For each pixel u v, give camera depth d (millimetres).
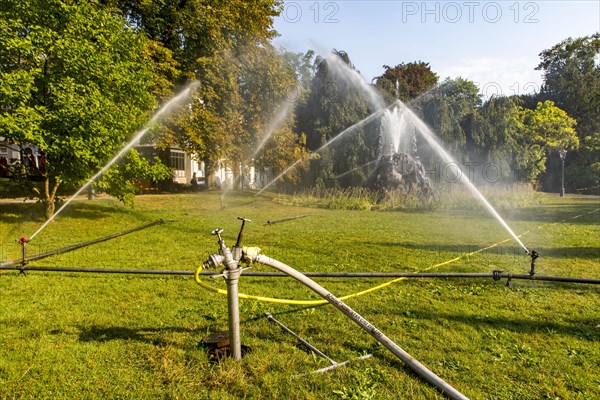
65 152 8891
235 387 2619
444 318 3852
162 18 15977
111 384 2709
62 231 9375
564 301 4336
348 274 4668
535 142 34344
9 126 7902
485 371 2857
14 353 3160
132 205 11344
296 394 2566
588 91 41625
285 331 3557
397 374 2809
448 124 24703
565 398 2527
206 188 21516
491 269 5750
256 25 18375
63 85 8688
